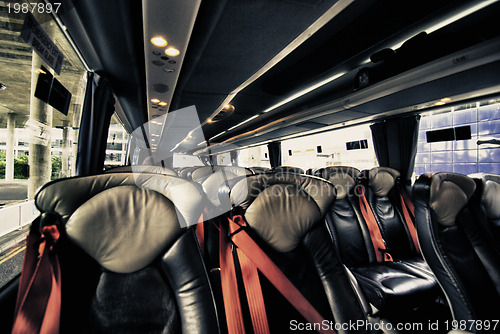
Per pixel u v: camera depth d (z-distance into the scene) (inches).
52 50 70.5
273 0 68.0
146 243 31.5
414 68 94.3
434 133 158.1
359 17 86.7
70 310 29.5
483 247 52.2
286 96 169.8
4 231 170.4
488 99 118.4
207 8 72.2
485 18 83.4
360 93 121.2
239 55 99.0
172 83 122.7
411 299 62.8
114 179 32.7
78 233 29.9
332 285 43.0
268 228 42.6
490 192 59.1
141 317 31.0
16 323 25.1
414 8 81.3
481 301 45.9
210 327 29.6
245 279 42.1
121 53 95.7
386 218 99.3
